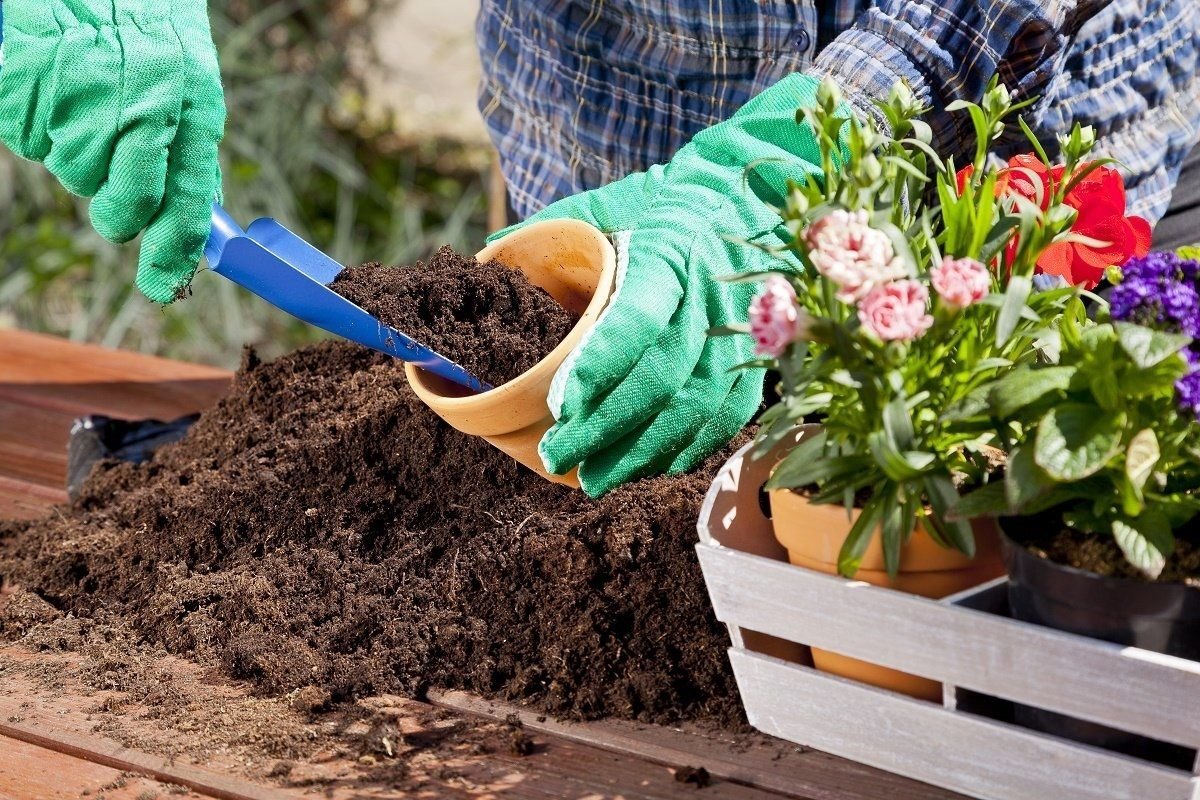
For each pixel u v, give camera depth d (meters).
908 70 1.26
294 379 1.49
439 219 4.09
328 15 4.04
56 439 1.75
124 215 1.15
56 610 1.29
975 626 0.87
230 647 1.17
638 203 1.30
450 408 1.11
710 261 1.17
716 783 0.99
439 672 1.14
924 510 0.93
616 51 1.64
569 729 1.07
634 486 1.17
